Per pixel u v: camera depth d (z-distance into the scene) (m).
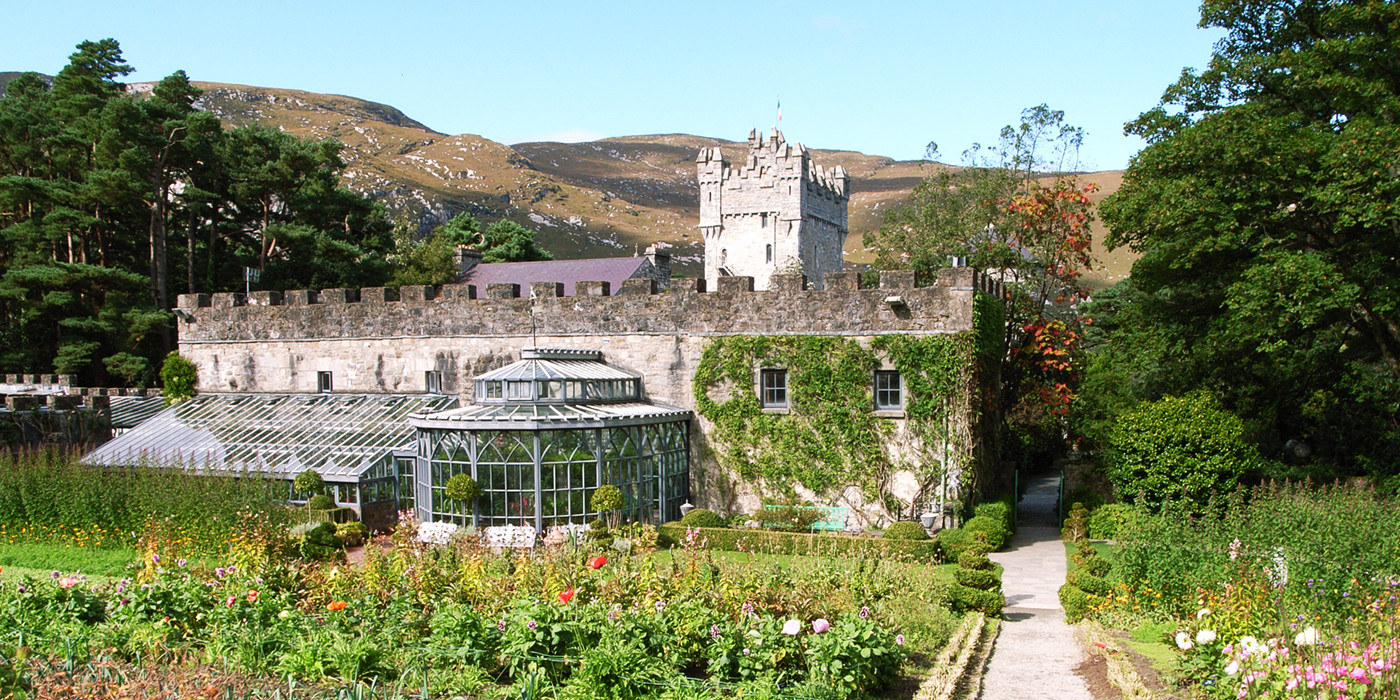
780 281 29.11
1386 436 31.09
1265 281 24.41
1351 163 23.61
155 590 14.02
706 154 78.69
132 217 53.91
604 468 26.84
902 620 15.73
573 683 11.30
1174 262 28.22
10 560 21.94
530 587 14.80
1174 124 29.22
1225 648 11.48
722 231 78.25
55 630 12.95
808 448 28.72
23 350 50.34
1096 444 37.19
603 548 19.72
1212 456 26.19
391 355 34.06
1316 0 28.00
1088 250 37.19
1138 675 13.25
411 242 77.75
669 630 12.83
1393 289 24.73
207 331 37.72
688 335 30.17
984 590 18.62
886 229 44.88
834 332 28.48
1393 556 15.79
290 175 55.38
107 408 39.34
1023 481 40.16
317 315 35.38
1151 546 17.52
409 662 12.24
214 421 34.16
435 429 27.20
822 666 11.95
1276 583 14.78
